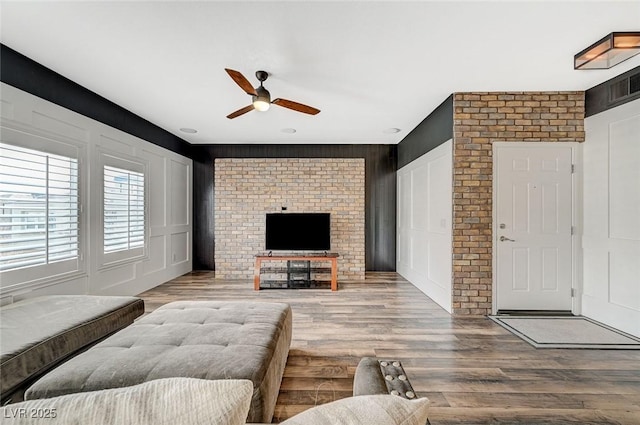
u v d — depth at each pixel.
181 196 5.34
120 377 1.26
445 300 3.55
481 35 2.21
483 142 3.33
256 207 5.40
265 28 2.14
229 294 4.20
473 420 1.66
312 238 5.00
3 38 2.30
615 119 2.95
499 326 3.00
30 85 2.62
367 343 2.62
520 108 3.32
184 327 1.76
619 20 2.04
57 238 2.87
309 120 4.26
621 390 1.94
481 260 3.35
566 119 3.30
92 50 2.46
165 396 0.58
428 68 2.73
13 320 1.85
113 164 3.64
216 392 0.58
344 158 5.49
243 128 4.68
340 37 2.25
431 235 4.01
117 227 3.72
